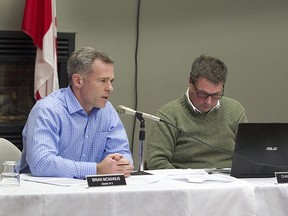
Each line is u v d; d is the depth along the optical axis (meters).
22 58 5.21
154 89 5.47
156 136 3.95
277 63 5.67
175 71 5.50
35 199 2.58
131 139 5.44
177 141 4.00
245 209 2.90
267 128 3.28
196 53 5.52
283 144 3.32
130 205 2.71
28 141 3.19
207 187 2.85
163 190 2.77
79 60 3.30
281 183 3.04
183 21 5.49
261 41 5.63
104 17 5.37
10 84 5.23
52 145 3.19
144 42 5.44
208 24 5.53
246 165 3.28
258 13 5.62
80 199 2.63
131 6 5.41
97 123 3.46
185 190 2.80
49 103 3.29
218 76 3.86
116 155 3.16
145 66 5.45
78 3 5.32
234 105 4.16
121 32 5.40
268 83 5.67
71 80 3.37
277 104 5.69
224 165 4.00
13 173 2.80
